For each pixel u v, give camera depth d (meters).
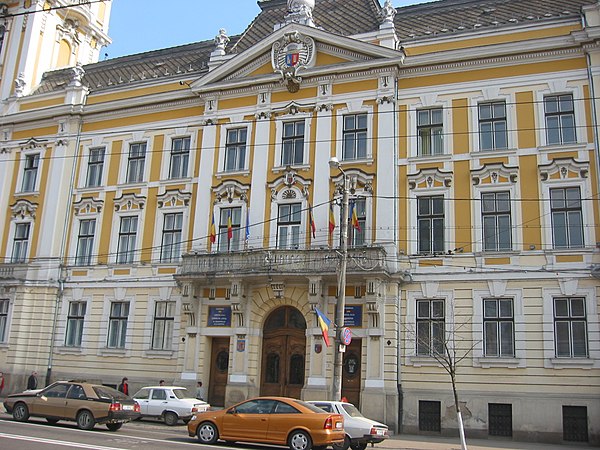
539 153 24.66
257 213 27.88
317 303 24.98
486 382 23.36
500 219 24.75
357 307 25.16
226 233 28.47
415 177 25.97
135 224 31.03
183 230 29.70
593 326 22.56
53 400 19.16
